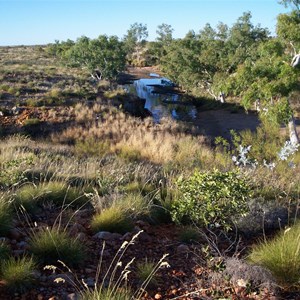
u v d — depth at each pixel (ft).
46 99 93.76
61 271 12.94
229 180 17.46
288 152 29.45
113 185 25.61
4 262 12.31
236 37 146.72
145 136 68.18
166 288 12.24
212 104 144.87
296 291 11.84
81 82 131.64
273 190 24.18
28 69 148.77
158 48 261.44
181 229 17.62
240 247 15.75
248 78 65.62
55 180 24.56
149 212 19.63
